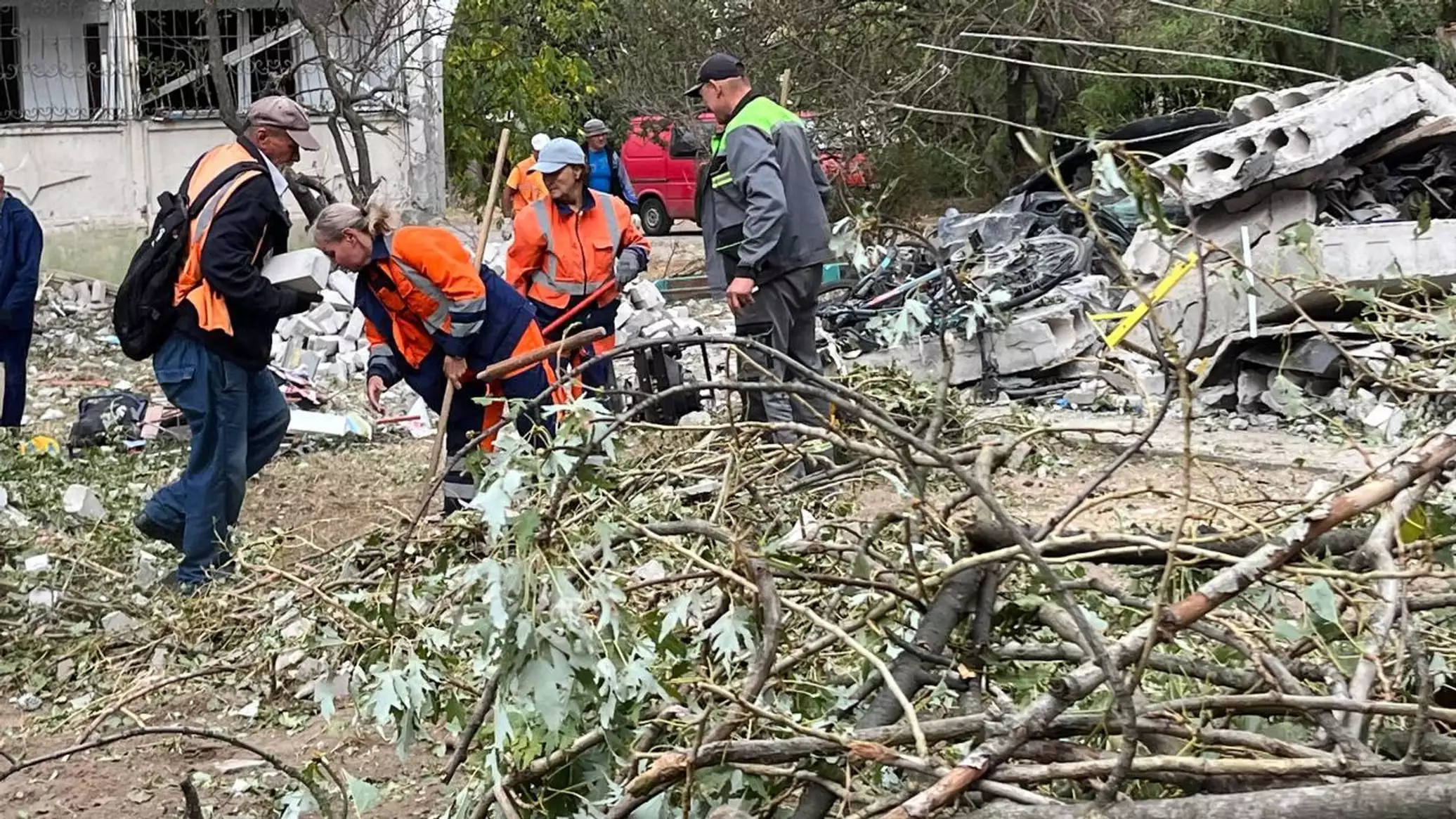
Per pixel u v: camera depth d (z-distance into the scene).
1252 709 2.58
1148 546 2.92
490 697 2.87
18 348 8.95
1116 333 8.98
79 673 5.16
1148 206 2.60
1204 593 2.52
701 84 7.18
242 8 17.95
